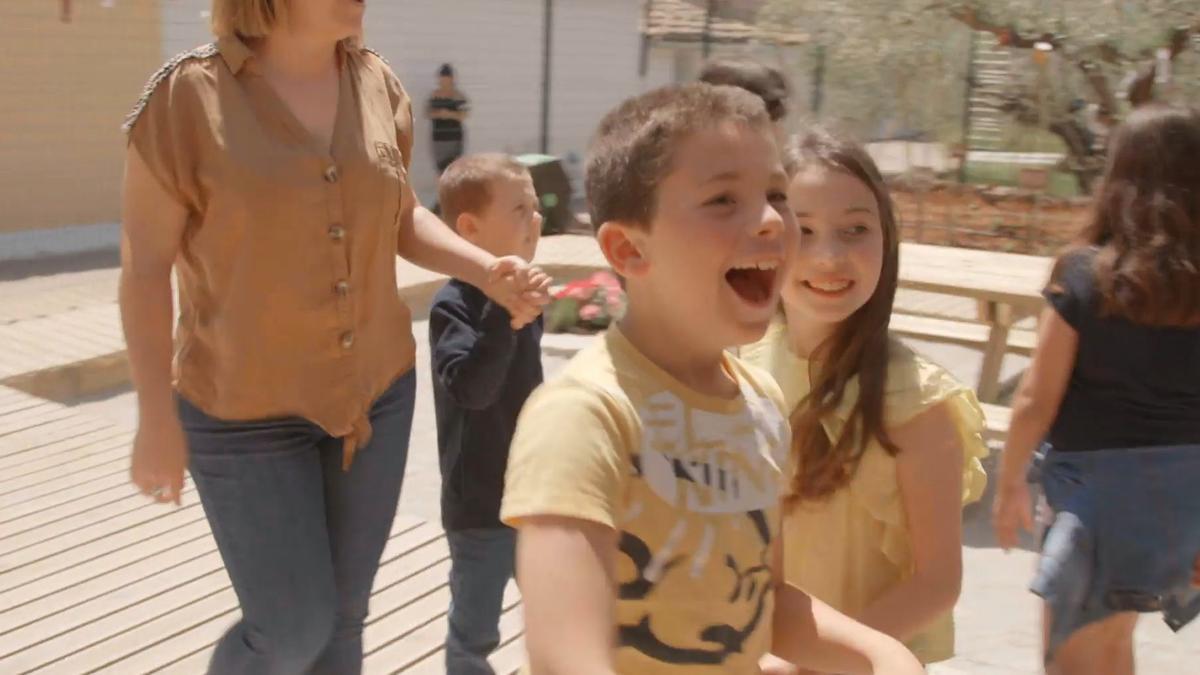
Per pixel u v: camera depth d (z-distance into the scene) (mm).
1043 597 2936
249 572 2668
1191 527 2938
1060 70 12133
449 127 17125
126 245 2611
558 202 13852
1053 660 2996
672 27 20938
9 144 13148
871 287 2217
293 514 2662
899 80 13016
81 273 11508
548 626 1324
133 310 2574
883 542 2270
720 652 1516
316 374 2654
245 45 2568
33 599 3982
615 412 1477
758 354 2420
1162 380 2924
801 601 1730
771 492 1617
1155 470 2939
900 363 2229
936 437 2191
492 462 3121
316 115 2623
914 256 7098
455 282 3080
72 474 5176
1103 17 11273
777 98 2984
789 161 2227
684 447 1522
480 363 2918
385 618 3961
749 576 1553
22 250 12664
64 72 13531
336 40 2607
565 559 1354
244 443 2645
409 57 17281
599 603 1349
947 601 2141
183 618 3891
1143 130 2973
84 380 7648
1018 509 3195
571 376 1521
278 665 2699
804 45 13617
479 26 18141
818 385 2244
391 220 2746
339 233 2617
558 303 9055
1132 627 3182
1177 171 2916
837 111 13273
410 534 4605
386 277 2775
